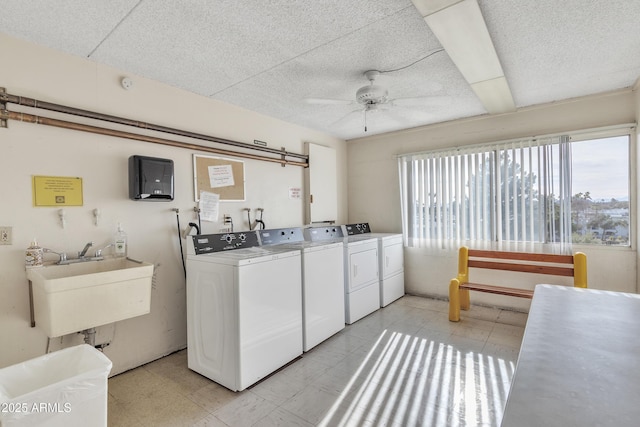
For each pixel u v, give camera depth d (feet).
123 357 7.94
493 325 10.52
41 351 6.70
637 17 6.00
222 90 9.41
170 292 8.90
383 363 8.13
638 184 9.43
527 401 2.19
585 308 4.29
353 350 8.91
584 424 1.93
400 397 6.68
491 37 6.67
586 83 9.32
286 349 8.09
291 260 8.34
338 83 8.98
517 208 11.50
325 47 7.00
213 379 7.43
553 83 9.27
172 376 7.72
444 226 13.15
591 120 10.30
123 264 7.73
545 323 3.75
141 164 7.78
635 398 2.21
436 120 12.89
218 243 8.59
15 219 6.43
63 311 5.79
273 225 12.01
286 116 11.98
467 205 12.62
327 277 9.71
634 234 9.81
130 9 5.60
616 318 3.89
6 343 6.31
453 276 13.17
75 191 7.21
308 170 13.50
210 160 9.94
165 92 8.86
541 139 11.03
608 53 7.45
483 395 6.68
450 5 5.23
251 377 7.16
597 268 10.30
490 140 12.15
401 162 14.33
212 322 7.46
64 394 4.38
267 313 7.59
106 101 7.72
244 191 10.93
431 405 6.38
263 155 11.68
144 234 8.39
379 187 15.28
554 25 6.26
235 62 7.67
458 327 10.40
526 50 7.27
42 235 6.75
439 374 7.53
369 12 5.76
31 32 6.29
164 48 6.98
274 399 6.70
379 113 11.73
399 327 10.51
